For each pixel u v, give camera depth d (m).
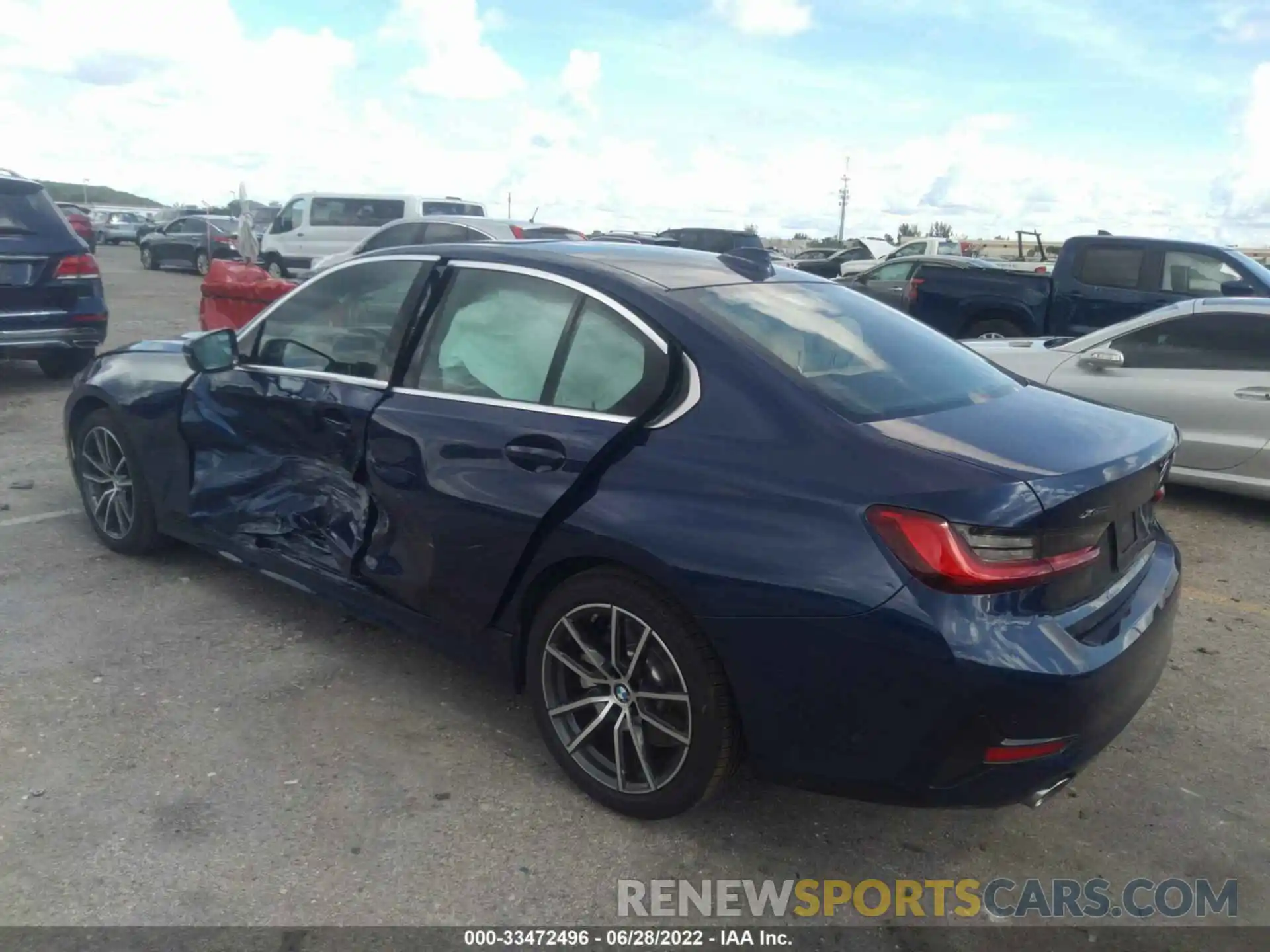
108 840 2.96
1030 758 2.58
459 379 3.56
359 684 3.94
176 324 14.77
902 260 15.23
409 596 3.60
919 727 2.57
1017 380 3.69
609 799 3.16
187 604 4.60
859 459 2.71
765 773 2.86
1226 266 10.22
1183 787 3.48
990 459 2.68
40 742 3.46
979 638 2.49
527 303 3.46
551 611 3.19
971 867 3.04
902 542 2.56
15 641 4.18
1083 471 2.71
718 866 2.98
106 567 5.00
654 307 3.17
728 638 2.75
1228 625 4.89
